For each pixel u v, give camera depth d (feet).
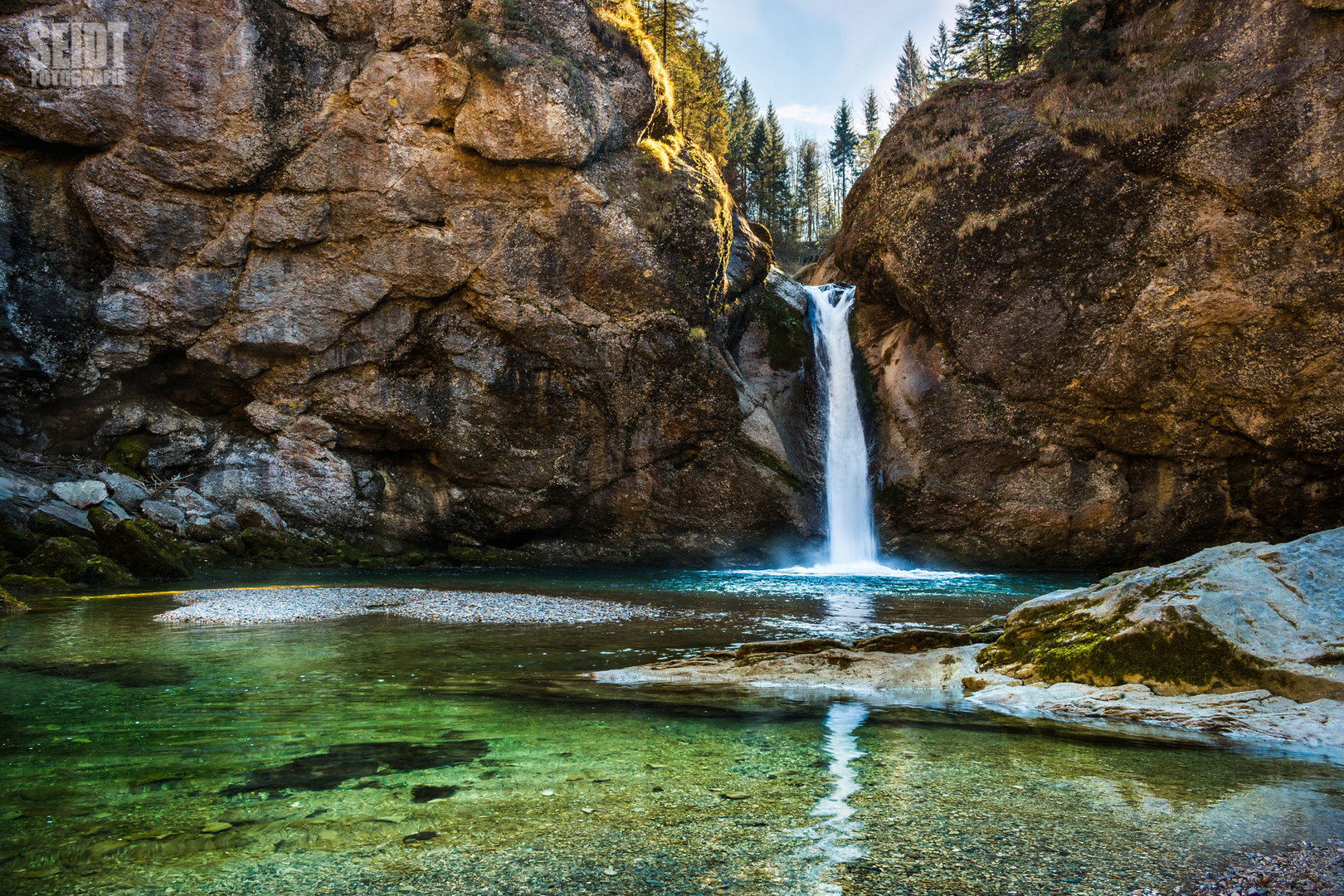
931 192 83.05
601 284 77.87
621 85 80.69
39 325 68.90
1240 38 69.05
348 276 75.31
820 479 92.12
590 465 82.94
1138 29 76.79
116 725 18.47
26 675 24.91
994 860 10.59
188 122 69.41
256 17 70.18
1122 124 72.28
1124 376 74.95
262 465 77.41
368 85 72.84
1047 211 76.64
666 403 82.12
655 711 20.34
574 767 15.10
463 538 84.58
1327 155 64.23
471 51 72.64
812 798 13.17
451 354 78.38
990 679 23.35
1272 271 67.31
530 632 36.04
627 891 9.62
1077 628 23.89
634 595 54.65
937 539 84.28
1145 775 14.51
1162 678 20.68
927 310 84.43
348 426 80.18
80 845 11.03
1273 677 19.17
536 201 75.61
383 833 11.53
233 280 73.67
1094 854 10.82
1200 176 69.36
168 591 52.21
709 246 80.53
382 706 20.77
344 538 80.43
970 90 84.99
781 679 24.91
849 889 9.70
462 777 14.37
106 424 74.02
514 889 9.67
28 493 64.95
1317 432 68.59
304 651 30.07
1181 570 23.54
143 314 72.13
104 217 69.46
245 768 14.94
